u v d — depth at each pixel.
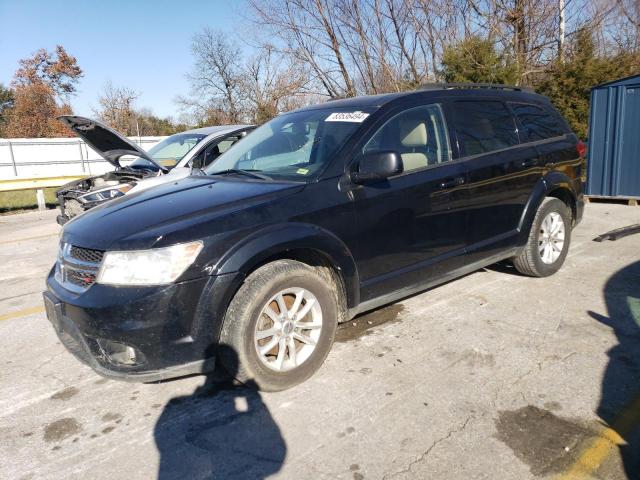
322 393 3.12
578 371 3.21
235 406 3.05
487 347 3.60
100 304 2.72
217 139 7.25
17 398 3.30
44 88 37.03
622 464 2.39
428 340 3.76
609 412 2.78
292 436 2.73
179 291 2.74
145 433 2.84
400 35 14.62
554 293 4.57
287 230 3.05
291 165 3.66
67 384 3.46
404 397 3.03
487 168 4.21
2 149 22.23
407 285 3.80
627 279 4.84
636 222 7.39
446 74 13.24
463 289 4.79
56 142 23.14
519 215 4.59
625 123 8.43
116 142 6.77
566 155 5.05
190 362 2.83
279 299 3.08
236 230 2.92
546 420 2.74
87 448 2.74
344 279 3.37
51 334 4.38
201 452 2.65
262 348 3.06
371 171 3.29
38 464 2.63
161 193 3.54
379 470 2.44
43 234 9.38
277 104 18.75
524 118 4.83
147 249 2.74
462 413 2.84
